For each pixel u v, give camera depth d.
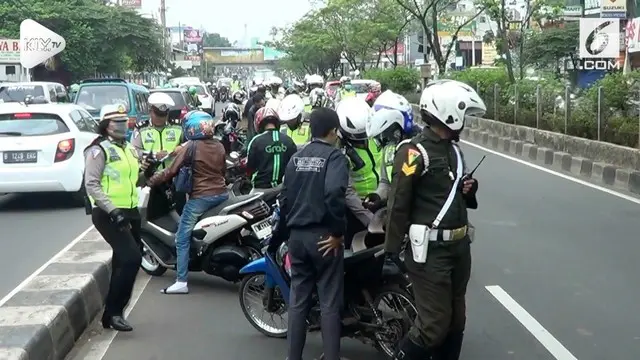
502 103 24.12
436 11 34.19
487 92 25.75
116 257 6.59
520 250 9.34
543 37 37.19
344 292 5.59
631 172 14.00
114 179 6.51
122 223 6.36
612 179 14.77
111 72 46.56
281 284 5.92
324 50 62.75
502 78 25.72
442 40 55.56
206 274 8.84
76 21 43.59
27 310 6.07
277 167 7.93
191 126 7.86
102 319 6.79
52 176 12.84
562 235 10.16
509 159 19.16
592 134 17.20
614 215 11.54
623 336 6.32
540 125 20.33
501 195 13.52
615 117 16.23
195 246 7.88
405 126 6.16
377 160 6.65
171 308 7.46
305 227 5.29
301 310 5.38
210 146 7.84
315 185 5.27
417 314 5.00
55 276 7.23
